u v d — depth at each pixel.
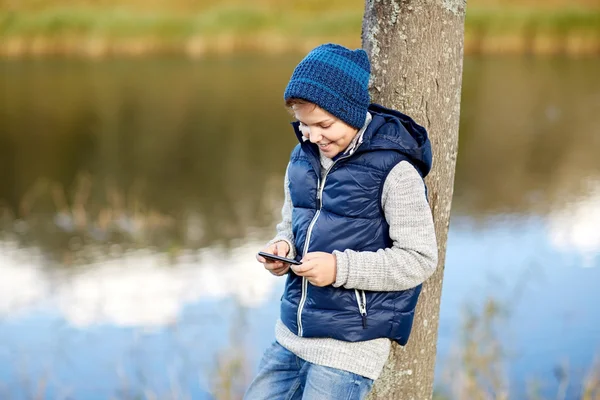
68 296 6.23
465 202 8.71
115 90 16.66
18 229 8.24
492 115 13.68
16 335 5.45
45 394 4.60
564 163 10.48
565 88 15.98
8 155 11.56
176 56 21.56
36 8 22.75
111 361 4.96
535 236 7.37
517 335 5.00
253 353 4.88
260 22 22.17
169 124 13.65
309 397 2.05
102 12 22.67
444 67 2.37
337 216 2.06
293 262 2.00
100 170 10.79
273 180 10.23
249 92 16.28
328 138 2.04
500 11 22.03
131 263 7.09
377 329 2.04
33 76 18.34
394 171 2.00
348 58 2.05
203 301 5.99
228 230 8.12
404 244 1.99
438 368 4.54
